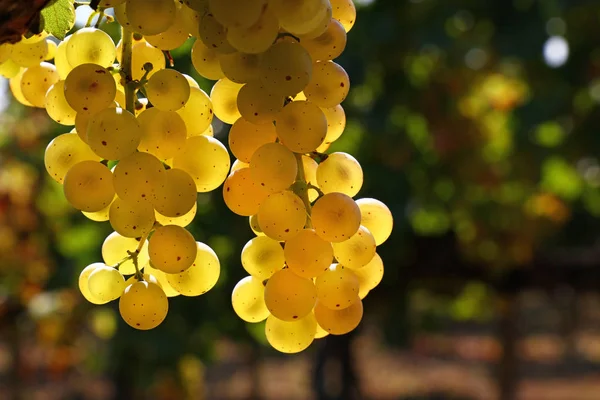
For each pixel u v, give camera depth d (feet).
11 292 19.54
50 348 21.95
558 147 21.99
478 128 20.30
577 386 57.26
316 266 3.40
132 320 3.45
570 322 70.74
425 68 20.04
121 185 3.31
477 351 71.05
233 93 3.79
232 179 3.62
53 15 3.71
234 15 3.10
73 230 19.02
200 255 3.67
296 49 3.34
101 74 3.36
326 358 24.80
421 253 22.08
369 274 3.78
